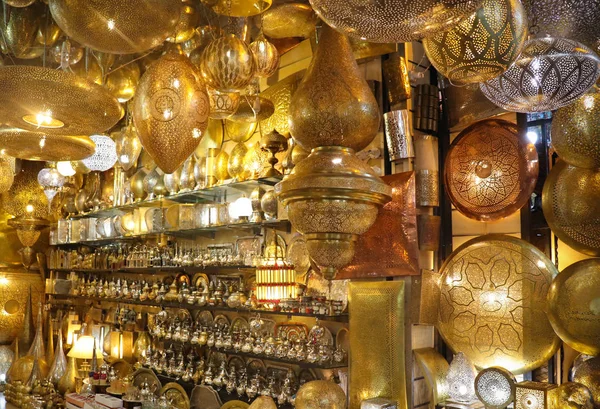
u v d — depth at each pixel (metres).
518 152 3.32
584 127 2.52
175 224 5.04
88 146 3.38
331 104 2.75
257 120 4.20
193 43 3.58
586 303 2.75
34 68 2.40
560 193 3.03
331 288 3.92
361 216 2.78
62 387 6.03
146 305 5.70
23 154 3.51
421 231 3.52
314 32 3.76
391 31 1.52
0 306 7.38
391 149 3.55
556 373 3.21
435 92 3.63
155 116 2.46
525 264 3.23
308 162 2.79
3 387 6.72
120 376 5.73
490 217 3.39
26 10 3.36
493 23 1.78
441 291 3.52
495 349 3.28
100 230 6.27
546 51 1.94
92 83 2.54
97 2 2.15
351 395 3.56
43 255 7.75
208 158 4.82
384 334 3.45
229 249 4.87
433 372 3.33
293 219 2.83
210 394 4.57
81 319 6.99
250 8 2.65
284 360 3.96
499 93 2.21
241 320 4.68
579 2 1.92
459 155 3.55
